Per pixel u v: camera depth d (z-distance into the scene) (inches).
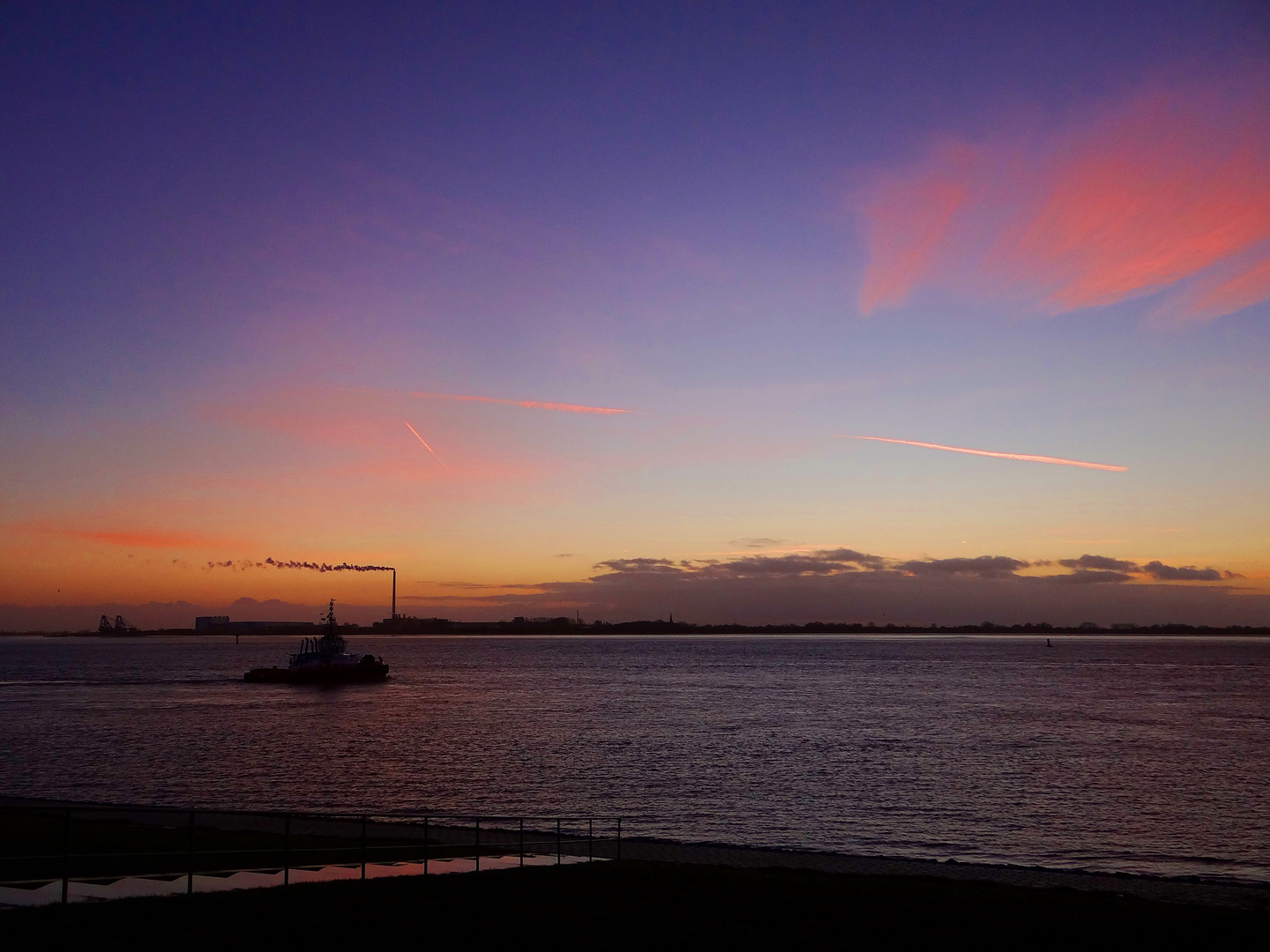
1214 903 1254.3
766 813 2343.8
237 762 3284.9
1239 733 4060.0
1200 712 5059.1
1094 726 4330.7
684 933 816.9
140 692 7126.0
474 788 2716.5
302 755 3440.0
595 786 2741.1
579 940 778.2
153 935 708.0
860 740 3848.4
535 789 2696.9
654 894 964.6
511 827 2118.6
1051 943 845.8
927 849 1968.5
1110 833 2113.7
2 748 3668.8
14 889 881.5
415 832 1715.1
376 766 3169.3
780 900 969.5
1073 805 2438.5
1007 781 2810.0
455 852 1395.2
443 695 6742.1
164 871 1085.1
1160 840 2048.5
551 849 1488.7
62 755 3457.2
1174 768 3051.2
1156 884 1408.7
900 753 3437.5
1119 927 907.4
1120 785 2726.4
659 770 3036.4
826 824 2212.1
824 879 1160.8
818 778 2866.6
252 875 1016.9
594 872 1090.1
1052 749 3516.2
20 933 695.1
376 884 944.3
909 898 1015.6
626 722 4643.2
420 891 914.1
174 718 4945.9
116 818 1836.9
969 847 1983.3
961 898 1027.9
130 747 3690.9
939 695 6402.6
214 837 1448.1
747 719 4749.0
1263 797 2549.2
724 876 1096.8
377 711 5334.6
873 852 1927.9
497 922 815.7
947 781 2812.5
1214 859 1876.2
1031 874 1473.9
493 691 7081.7
